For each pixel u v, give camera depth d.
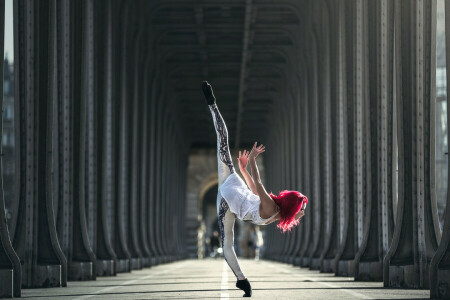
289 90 45.41
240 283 11.01
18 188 15.38
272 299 11.09
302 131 39.84
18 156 15.45
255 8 38.09
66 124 19.27
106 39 25.12
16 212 15.48
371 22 19.45
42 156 15.74
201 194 84.44
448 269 11.65
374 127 19.12
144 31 37.59
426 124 14.80
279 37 44.62
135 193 32.25
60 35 18.42
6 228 12.60
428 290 13.82
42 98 15.71
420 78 15.06
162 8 40.16
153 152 41.66
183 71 52.62
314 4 32.34
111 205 26.89
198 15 39.22
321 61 31.81
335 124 26.16
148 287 15.56
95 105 22.50
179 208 69.25
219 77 52.47
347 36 22.64
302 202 10.21
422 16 15.12
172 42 44.94
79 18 19.67
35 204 15.50
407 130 15.00
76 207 19.39
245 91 56.25
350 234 21.36
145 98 37.44
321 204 29.42
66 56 19.42
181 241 71.94
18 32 15.48
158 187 45.25
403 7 15.20
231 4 37.50
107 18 25.23
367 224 18.55
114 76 27.06
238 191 10.27
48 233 15.85
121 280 19.50
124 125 31.78
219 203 10.49
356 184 21.52
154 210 44.97
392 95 18.19
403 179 14.97
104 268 22.27
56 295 12.85
